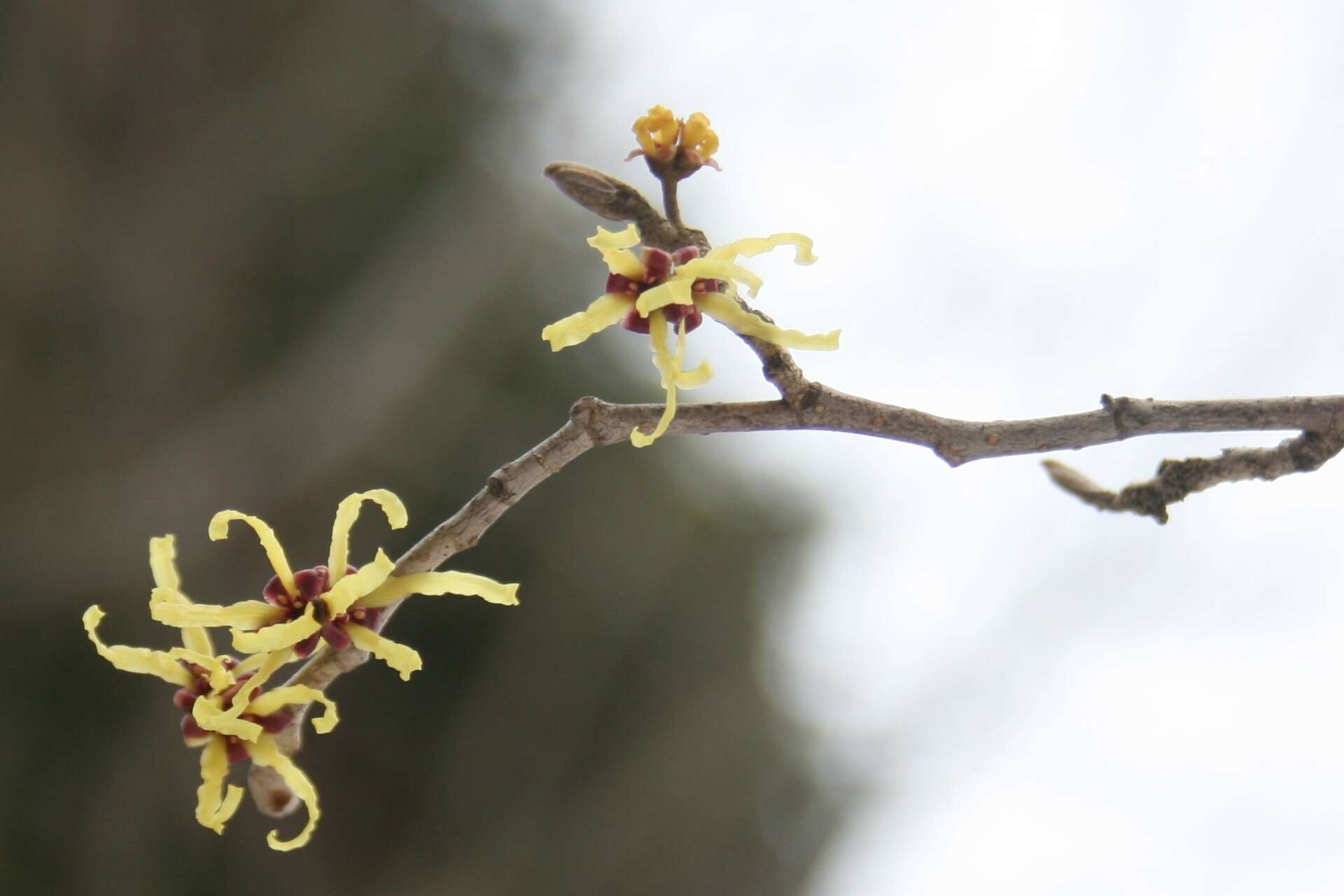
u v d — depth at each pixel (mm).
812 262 482
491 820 1602
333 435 1628
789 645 1994
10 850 1361
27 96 1518
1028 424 494
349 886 1527
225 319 1668
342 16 1744
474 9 1886
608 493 1751
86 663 1452
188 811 1446
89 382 1547
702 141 487
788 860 1902
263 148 1718
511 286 1801
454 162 1830
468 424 1702
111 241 1590
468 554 1636
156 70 1619
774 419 488
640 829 1710
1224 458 511
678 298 476
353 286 1742
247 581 1562
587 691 1691
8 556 1435
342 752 1545
